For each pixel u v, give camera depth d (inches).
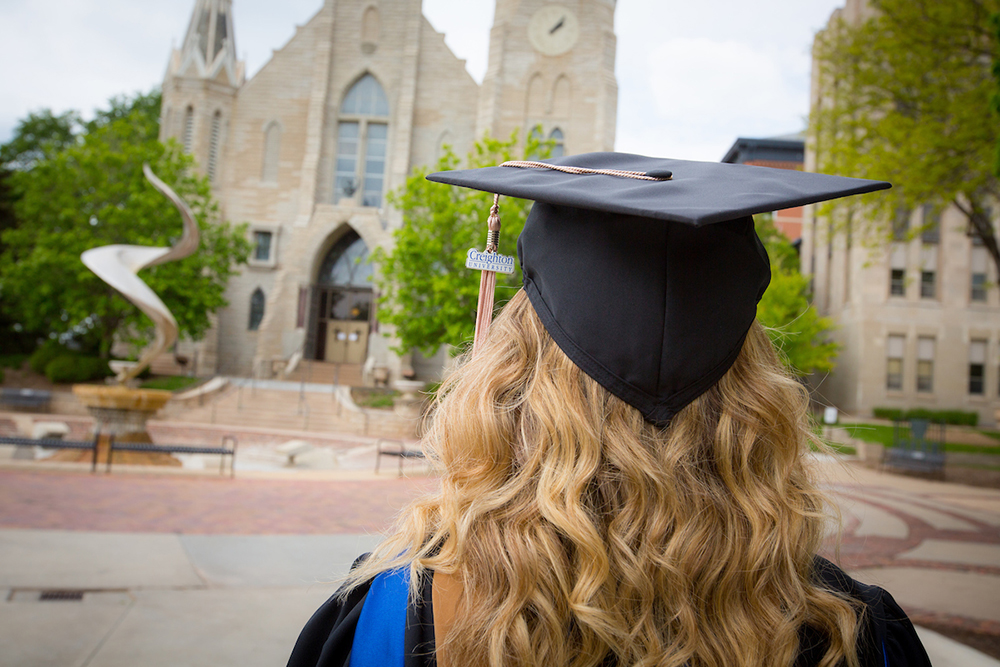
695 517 32.6
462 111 1518.2
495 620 30.7
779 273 1115.9
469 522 33.1
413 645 32.4
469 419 36.3
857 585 38.9
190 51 1526.8
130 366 558.6
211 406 1038.4
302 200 1476.4
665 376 35.1
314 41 1553.9
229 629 166.1
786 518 34.2
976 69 538.0
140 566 219.0
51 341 1278.3
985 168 517.0
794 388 38.8
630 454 33.0
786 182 38.5
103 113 1743.4
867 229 632.4
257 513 348.2
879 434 924.6
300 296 1444.4
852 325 1224.2
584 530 30.7
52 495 359.3
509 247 706.2
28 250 1213.7
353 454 749.3
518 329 39.3
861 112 640.4
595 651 31.0
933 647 162.9
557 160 44.3
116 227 1157.7
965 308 1183.6
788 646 32.1
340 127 1540.4
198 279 1190.9
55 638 154.1
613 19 1510.8
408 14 1519.4
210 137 1523.1
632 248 36.6
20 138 1625.2
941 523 405.7
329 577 217.6
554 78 1493.6
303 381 1288.1
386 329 1418.6
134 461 513.7
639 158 45.5
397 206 835.4
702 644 31.0
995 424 1162.0
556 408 34.1
